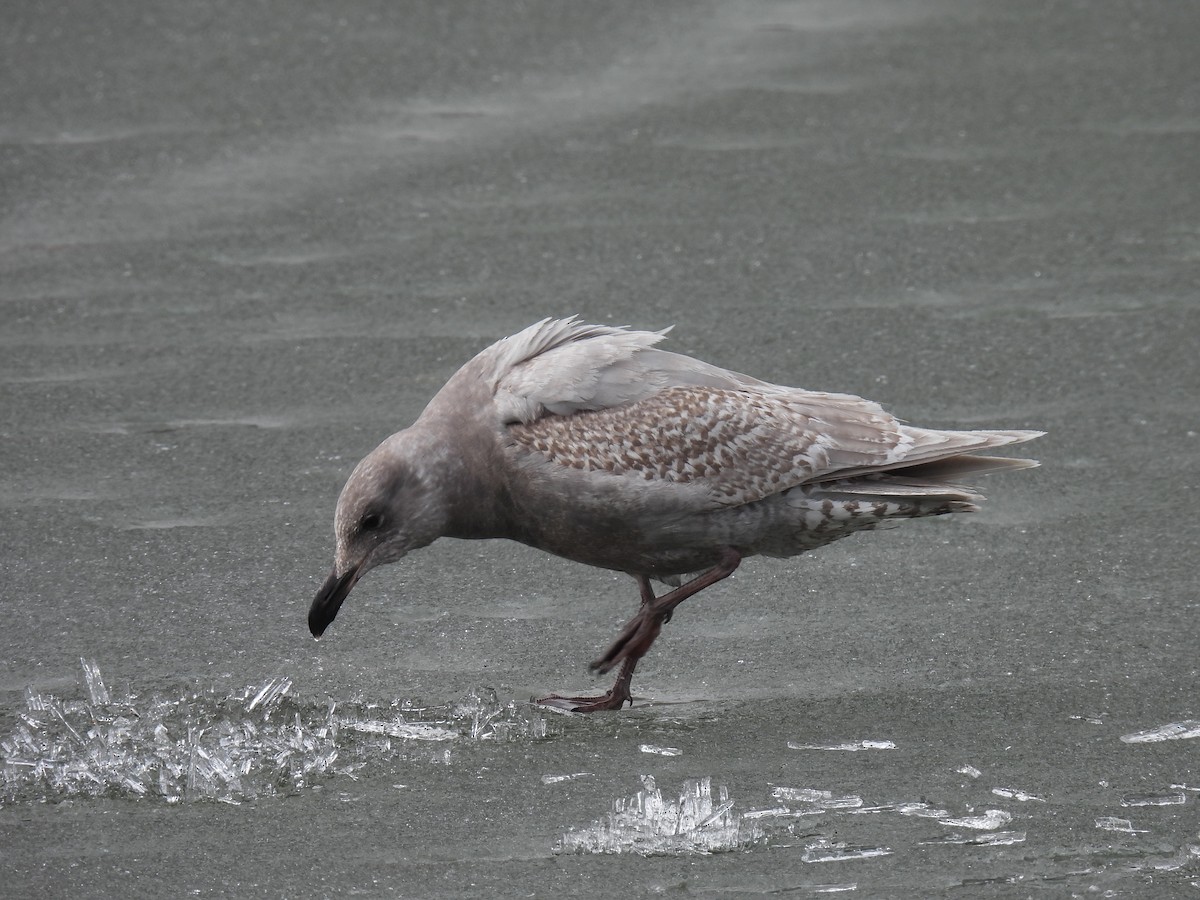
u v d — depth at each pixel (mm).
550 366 10164
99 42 23375
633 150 19875
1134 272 16844
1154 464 13305
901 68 22422
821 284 16625
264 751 9375
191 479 13133
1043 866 8141
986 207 18391
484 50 23188
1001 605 11273
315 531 12336
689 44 23500
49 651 10633
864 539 12297
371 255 17391
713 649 10836
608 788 8984
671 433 10039
